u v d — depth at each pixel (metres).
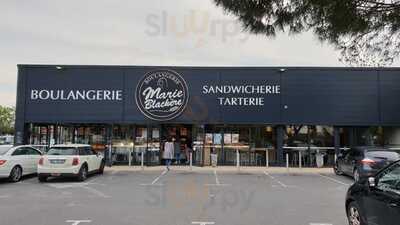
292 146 24.75
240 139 24.95
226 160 24.81
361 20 5.76
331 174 20.66
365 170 16.50
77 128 25.17
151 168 23.19
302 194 13.85
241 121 24.56
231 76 24.77
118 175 19.84
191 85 24.73
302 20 5.73
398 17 5.72
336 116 24.52
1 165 16.61
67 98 24.67
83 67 24.80
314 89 24.62
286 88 24.66
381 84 24.56
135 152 24.95
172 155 22.91
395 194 6.56
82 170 17.59
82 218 9.83
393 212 6.51
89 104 24.67
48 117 24.59
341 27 5.80
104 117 24.61
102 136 25.08
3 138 41.59
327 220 9.70
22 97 24.66
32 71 24.78
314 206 11.55
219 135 24.98
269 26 5.74
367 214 7.52
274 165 24.73
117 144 24.98
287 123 24.52
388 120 24.42
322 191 14.60
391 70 24.62
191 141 25.06
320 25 5.83
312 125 24.69
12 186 15.88
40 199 12.70
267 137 24.97
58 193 13.98
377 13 5.77
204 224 9.20
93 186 15.80
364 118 24.45
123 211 10.68
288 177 19.16
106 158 24.81
